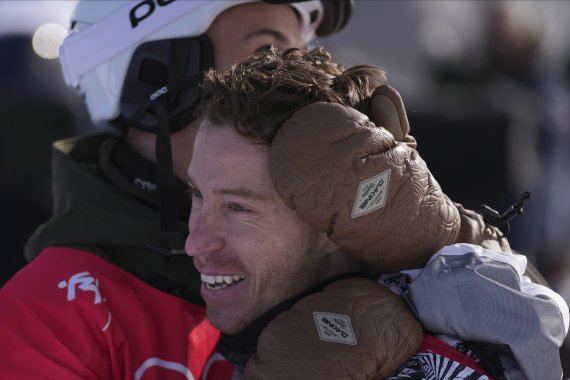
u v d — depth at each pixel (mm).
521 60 6254
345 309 2469
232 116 2545
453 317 2439
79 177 3334
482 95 5801
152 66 3326
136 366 2945
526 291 2520
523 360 2404
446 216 2582
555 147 6117
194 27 3295
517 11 6348
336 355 2400
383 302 2484
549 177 6023
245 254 2615
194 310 3111
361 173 2414
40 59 5996
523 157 5570
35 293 2969
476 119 5363
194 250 2623
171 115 3285
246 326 2691
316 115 2455
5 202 5906
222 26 3367
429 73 5914
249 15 3400
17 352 2875
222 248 2637
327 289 2543
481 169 5391
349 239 2482
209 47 3328
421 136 5367
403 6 5914
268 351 2453
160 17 3307
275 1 3244
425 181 2514
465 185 5395
